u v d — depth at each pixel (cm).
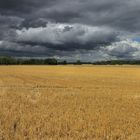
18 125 1174
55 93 2391
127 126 1207
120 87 3284
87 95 2289
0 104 1725
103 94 2403
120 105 1788
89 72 7706
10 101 1862
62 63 18125
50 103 1812
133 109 1642
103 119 1330
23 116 1356
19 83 3559
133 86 3469
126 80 4631
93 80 4500
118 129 1148
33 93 2358
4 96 2134
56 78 4859
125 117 1398
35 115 1392
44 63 18225
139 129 1161
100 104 1811
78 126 1171
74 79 4675
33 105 1723
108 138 1021
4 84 3378
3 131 1066
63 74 6469
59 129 1118
